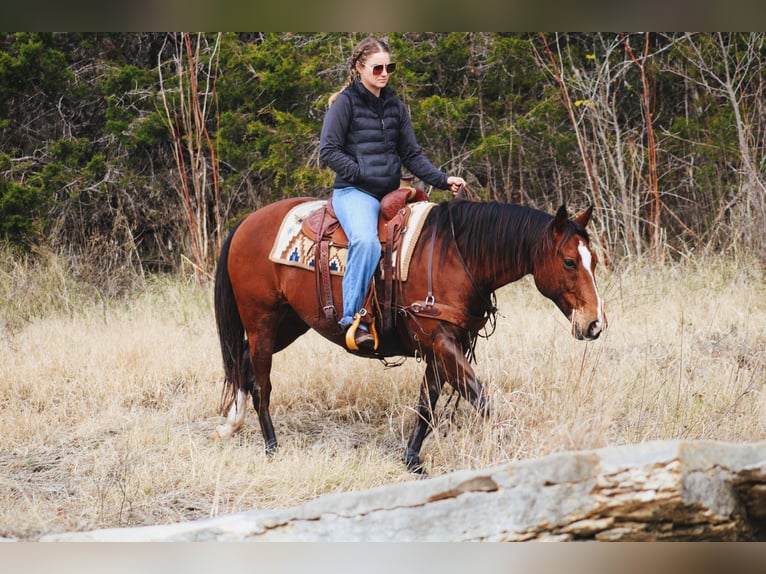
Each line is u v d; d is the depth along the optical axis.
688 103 17.69
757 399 8.59
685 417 8.00
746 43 15.98
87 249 15.19
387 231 7.54
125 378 9.84
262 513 5.48
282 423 8.95
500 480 5.08
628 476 4.83
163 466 7.50
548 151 16.64
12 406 9.13
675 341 10.45
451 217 7.48
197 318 12.57
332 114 7.65
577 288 6.96
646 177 16.52
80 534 5.45
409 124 8.02
